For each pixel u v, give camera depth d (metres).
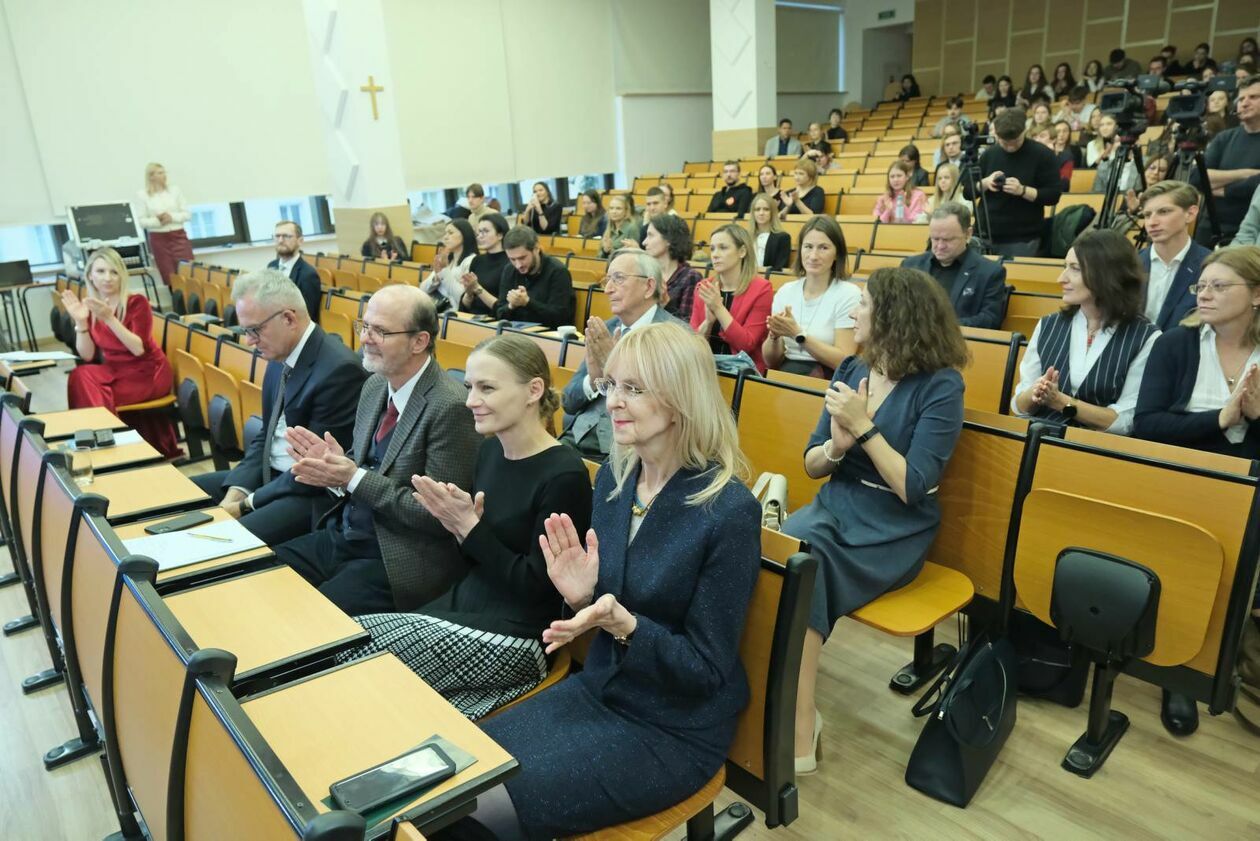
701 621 1.32
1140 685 2.18
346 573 2.03
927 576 1.99
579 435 2.54
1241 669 2.03
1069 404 2.21
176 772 1.10
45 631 2.16
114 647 1.40
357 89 7.58
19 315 7.46
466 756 1.12
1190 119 3.66
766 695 1.37
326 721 1.20
